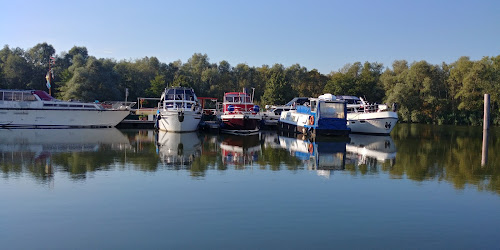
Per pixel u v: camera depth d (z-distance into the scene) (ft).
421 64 235.40
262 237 33.65
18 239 32.96
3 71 254.06
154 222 36.94
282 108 180.65
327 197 45.83
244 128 130.93
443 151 88.58
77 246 31.71
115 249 31.22
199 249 31.24
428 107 234.79
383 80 267.39
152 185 50.72
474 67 211.82
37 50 297.94
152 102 258.98
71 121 140.56
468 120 213.25
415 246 32.30
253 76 312.29
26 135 110.93
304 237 33.76
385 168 64.75
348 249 31.50
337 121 115.65
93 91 218.79
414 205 43.24
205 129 148.56
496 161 73.46
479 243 33.06
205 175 57.36
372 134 129.49
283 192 47.80
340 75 281.95
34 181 52.42
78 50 318.86
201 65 317.63
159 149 86.02
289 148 90.79
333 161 71.31
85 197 44.83
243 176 56.85
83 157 72.79
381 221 37.88
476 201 45.01
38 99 135.03
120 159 71.05
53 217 38.17
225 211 40.22
